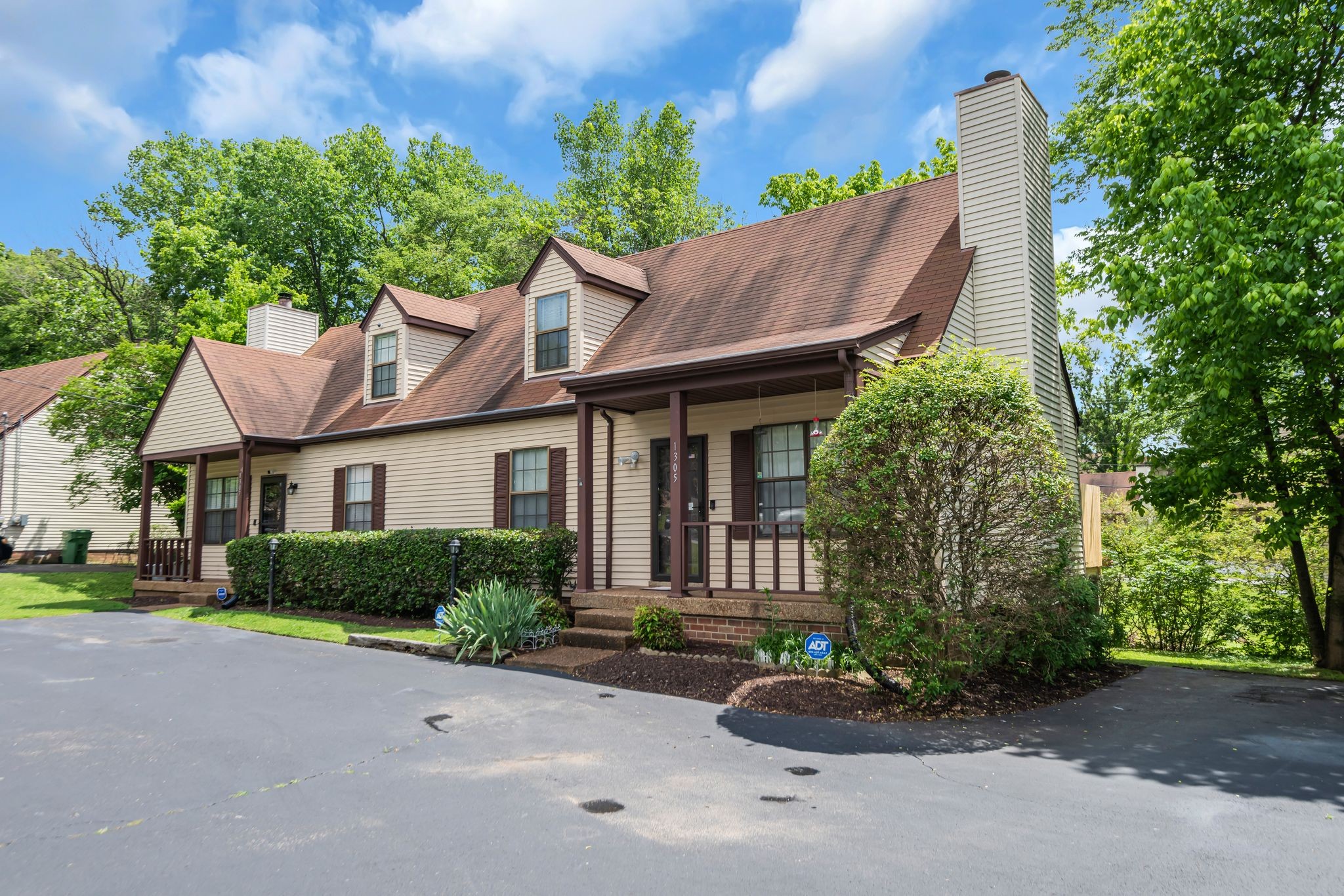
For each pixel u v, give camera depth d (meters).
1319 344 8.50
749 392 10.56
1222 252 9.00
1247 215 9.35
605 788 5.09
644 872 3.83
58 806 4.82
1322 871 3.83
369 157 38.28
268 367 18.31
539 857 4.01
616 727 6.58
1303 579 12.02
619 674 8.48
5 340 37.09
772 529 9.66
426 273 31.75
